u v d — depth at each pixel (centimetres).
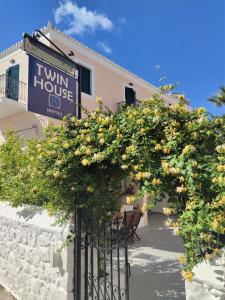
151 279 479
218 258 190
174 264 566
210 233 185
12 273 454
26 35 436
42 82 459
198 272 201
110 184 307
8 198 529
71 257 334
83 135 288
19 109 1103
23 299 414
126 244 303
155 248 707
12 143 607
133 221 725
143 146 240
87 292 318
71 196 331
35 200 460
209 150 225
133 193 253
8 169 550
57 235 353
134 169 236
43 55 464
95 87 1242
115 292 330
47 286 361
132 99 1454
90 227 328
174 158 213
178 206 214
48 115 462
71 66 506
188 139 227
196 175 194
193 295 204
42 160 320
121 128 266
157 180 215
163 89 271
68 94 507
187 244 184
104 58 1294
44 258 372
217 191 187
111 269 307
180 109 244
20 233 443
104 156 259
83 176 301
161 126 245
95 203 326
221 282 186
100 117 298
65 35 1108
